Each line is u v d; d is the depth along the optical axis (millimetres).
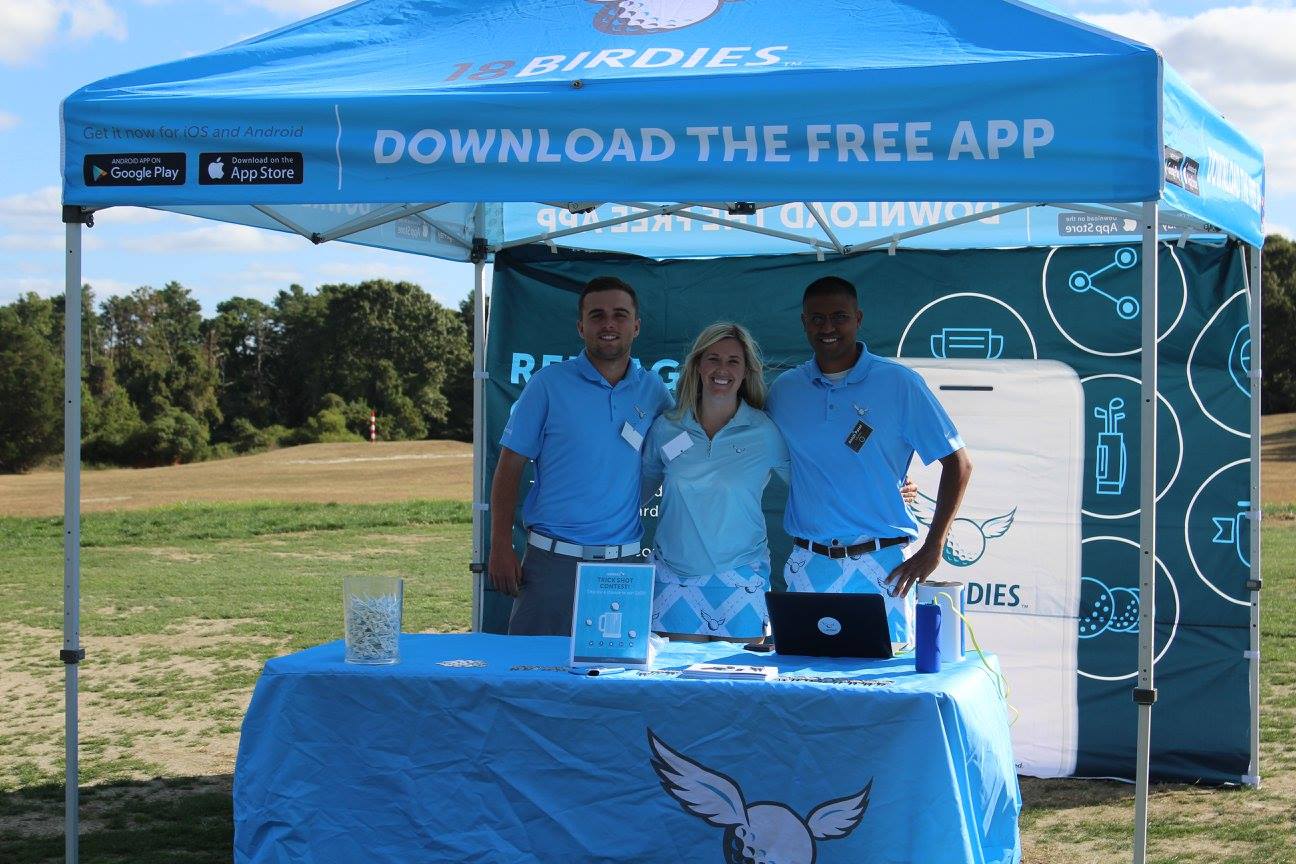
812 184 3137
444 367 70625
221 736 6414
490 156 3273
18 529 19156
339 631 10000
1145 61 2961
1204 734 5285
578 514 4375
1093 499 5398
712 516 4145
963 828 3029
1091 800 5086
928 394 4074
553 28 3850
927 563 3971
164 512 21188
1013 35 3256
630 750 3240
